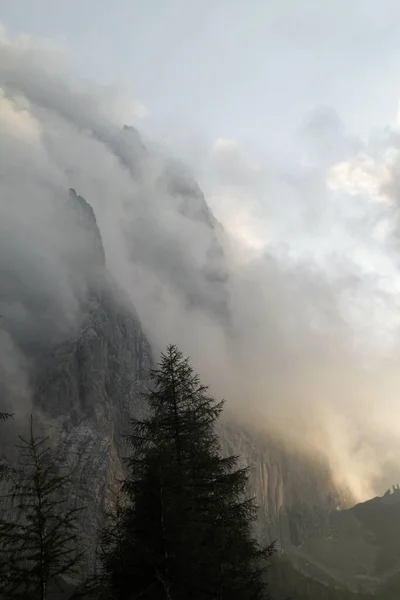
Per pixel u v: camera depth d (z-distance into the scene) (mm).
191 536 23469
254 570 28625
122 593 23734
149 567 23391
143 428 30781
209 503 27844
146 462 26766
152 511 24391
